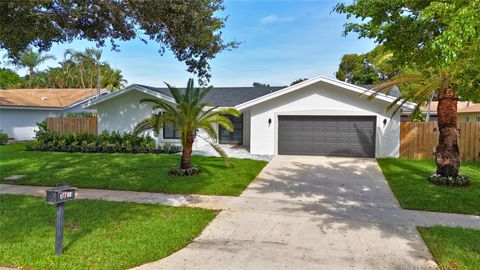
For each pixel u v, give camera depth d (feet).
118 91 62.59
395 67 23.13
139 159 47.14
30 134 86.89
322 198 29.09
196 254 17.25
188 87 38.47
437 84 31.96
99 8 26.18
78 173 37.68
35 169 40.06
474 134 47.52
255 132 55.93
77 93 108.37
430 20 16.22
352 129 52.54
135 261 16.10
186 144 37.52
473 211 24.80
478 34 12.64
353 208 26.00
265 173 40.11
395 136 50.52
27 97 92.02
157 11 26.89
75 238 18.61
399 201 27.58
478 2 12.89
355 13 19.58
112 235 19.17
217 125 69.67
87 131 66.08
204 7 29.55
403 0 17.31
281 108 54.80
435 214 24.36
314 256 17.08
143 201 27.48
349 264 16.20
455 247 17.85
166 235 19.34
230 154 55.06
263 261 16.47
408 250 17.87
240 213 24.53
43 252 16.65
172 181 34.09
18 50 28.99
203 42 31.37
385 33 18.97
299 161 48.67
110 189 31.65
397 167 42.60
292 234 20.26
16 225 20.66
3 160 46.50
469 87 25.86
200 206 26.20
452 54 13.05
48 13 24.17
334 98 52.65
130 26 28.81
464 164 44.21
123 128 64.03
